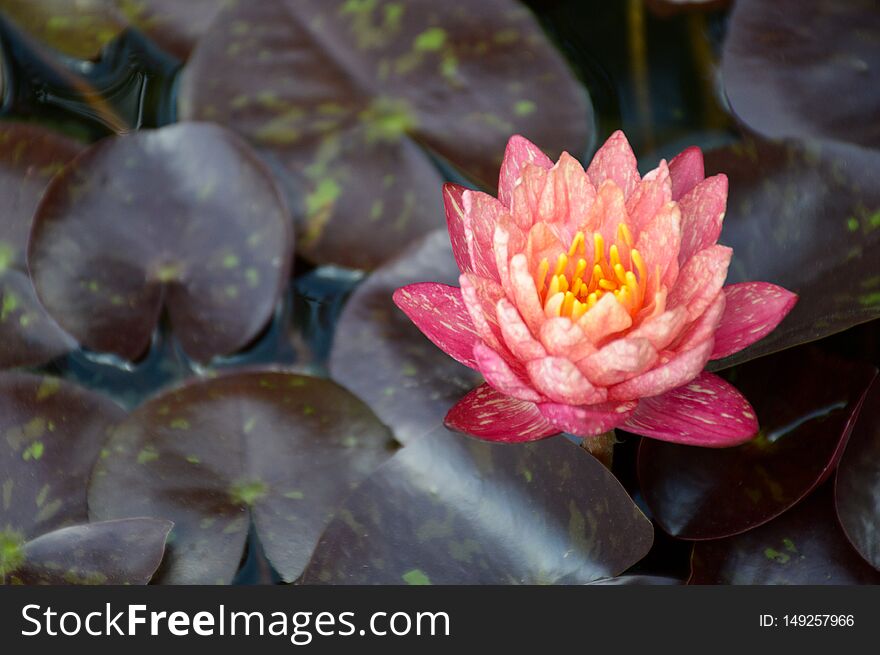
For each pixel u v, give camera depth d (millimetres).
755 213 780
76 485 758
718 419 724
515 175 749
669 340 714
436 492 746
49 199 782
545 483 747
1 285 784
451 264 783
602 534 744
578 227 736
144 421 759
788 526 753
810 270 771
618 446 774
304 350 791
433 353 774
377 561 741
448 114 809
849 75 809
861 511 743
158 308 788
